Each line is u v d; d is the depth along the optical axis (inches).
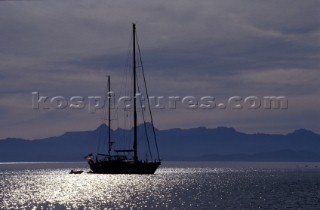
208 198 4707.2
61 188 5915.4
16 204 4296.3
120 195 4995.1
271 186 6373.0
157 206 4094.5
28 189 5851.4
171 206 4087.1
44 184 6668.3
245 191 5541.3
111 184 6338.6
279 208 3969.0
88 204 4266.7
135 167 6328.7
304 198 4724.4
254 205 4148.6
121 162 6382.9
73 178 7805.1
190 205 4151.1
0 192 5447.8
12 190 5713.6
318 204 4229.8
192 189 5762.8
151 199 4621.1
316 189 5831.7
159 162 6353.3
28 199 4687.5
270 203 4288.9
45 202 4436.5
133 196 4901.6
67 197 4842.5
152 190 5561.0
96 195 5014.8
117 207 4055.1
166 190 5575.8
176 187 6033.5
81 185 6299.2
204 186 6304.1
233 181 7564.0
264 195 5017.2
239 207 4020.7
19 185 6569.9
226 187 6161.4
